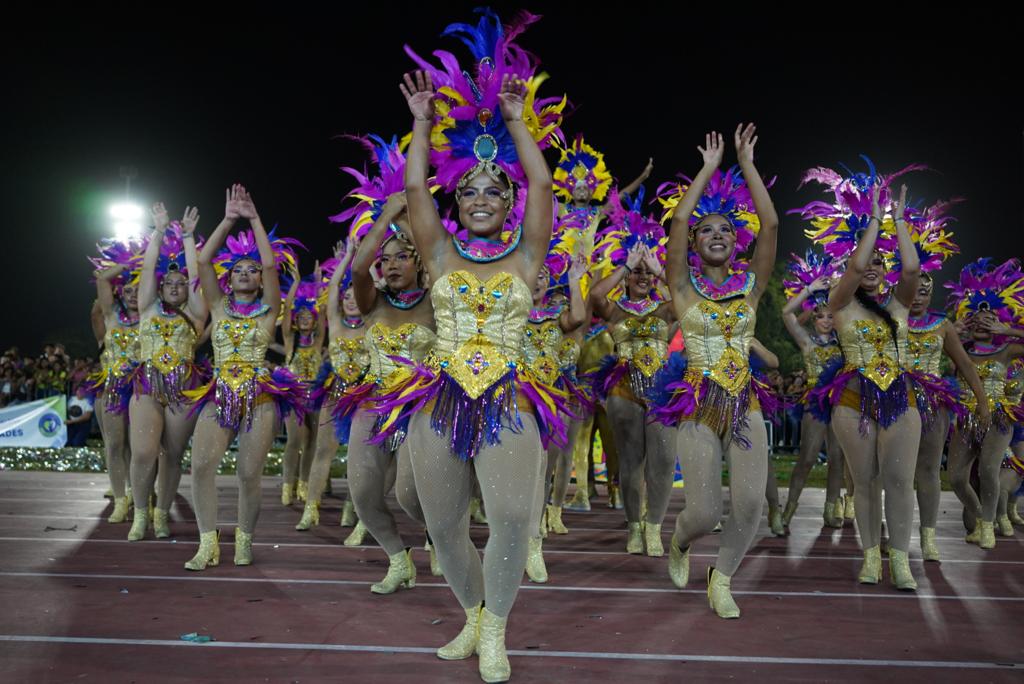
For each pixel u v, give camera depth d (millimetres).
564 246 6582
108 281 7543
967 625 4305
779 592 5047
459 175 3746
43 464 12797
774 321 18750
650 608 4559
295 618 4203
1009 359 7547
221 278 6645
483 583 3652
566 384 6547
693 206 4727
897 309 5496
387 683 3271
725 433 4582
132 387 6785
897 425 5211
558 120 3918
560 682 3320
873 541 5367
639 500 6387
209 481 5488
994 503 7113
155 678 3270
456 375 3412
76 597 4570
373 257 4820
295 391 5766
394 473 6273
